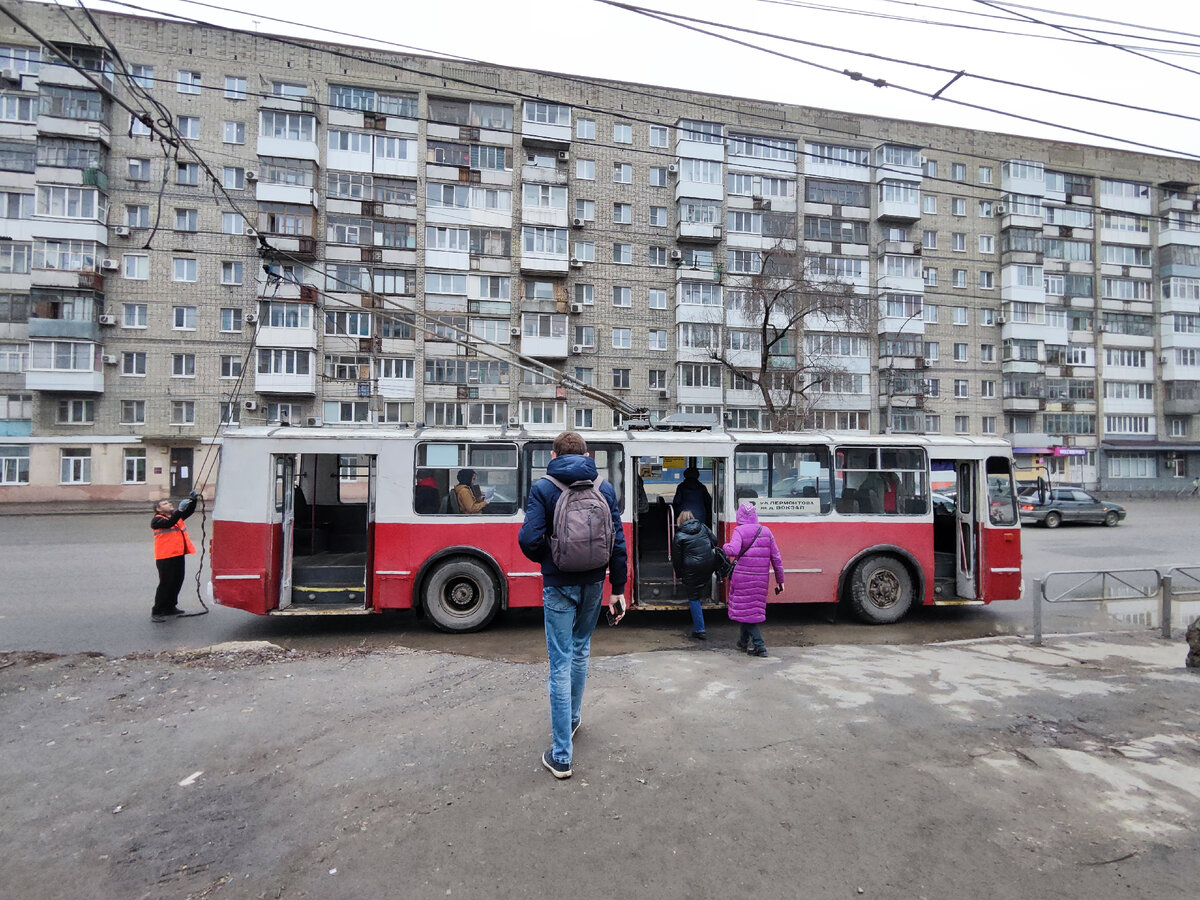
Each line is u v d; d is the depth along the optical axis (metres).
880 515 8.20
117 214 29.69
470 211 33.06
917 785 3.35
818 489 8.17
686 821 2.98
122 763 3.61
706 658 5.72
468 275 33.00
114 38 29.34
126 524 20.84
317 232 31.28
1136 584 8.91
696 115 35.91
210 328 30.08
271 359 30.22
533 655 6.62
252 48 30.83
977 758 3.68
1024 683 5.00
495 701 4.47
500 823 2.94
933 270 39.78
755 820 3.00
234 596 7.25
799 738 3.90
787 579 8.02
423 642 7.14
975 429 40.03
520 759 3.56
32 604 8.91
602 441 7.91
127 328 29.55
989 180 40.69
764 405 35.16
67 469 29.16
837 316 35.62
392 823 2.96
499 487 7.71
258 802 3.18
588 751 3.65
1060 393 41.09
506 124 33.66
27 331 29.14
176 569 8.19
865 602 8.09
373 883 2.55
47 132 28.42
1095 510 22.31
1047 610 8.98
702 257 35.88
